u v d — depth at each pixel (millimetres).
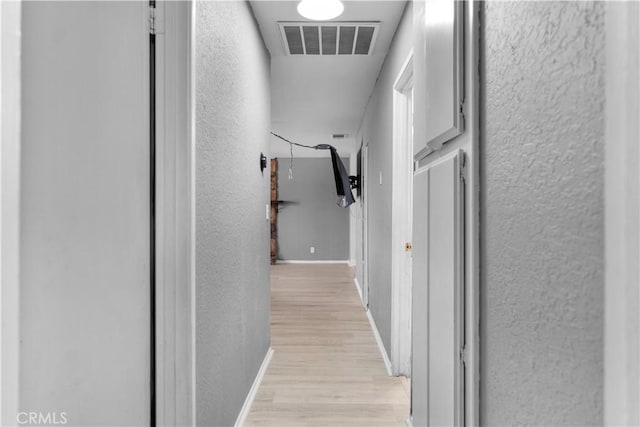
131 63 1174
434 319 1075
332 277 6219
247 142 2090
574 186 526
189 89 1191
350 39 2623
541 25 604
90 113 1172
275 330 3496
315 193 7863
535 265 626
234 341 1830
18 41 477
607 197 461
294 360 2783
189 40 1189
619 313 444
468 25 872
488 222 804
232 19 1762
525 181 655
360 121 4887
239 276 1927
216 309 1541
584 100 504
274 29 2486
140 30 1176
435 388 1060
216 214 1530
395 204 2520
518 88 678
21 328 1176
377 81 3389
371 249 3795
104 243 1175
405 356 2512
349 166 7730
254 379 2295
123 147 1174
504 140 732
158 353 1189
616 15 443
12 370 472
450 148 1017
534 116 626
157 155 1187
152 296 1193
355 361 2770
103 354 1183
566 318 547
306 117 4711
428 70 1159
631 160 427
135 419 1183
